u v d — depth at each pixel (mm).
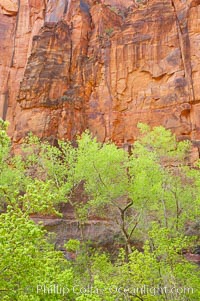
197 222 21219
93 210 20609
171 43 33625
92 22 40625
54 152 21688
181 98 31172
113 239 22734
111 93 34344
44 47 36469
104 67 35438
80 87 35094
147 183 17781
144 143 22750
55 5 42812
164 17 34750
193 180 21000
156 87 32875
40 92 34000
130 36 35406
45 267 8414
